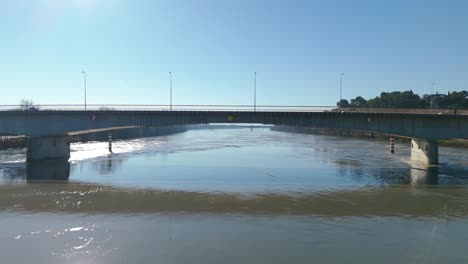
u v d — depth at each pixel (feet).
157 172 131.95
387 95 474.49
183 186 101.91
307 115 156.56
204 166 149.38
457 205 79.66
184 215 69.92
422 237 57.36
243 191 94.12
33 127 163.73
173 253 49.65
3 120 164.96
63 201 82.02
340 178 119.34
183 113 159.74
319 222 65.62
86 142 302.45
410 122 151.64
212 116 159.43
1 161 164.04
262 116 158.30
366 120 154.30
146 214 70.69
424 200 84.69
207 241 54.65
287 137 411.75
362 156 189.98
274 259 47.91
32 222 64.80
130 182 109.50
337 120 155.74
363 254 49.93
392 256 49.26
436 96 412.57
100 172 132.46
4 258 47.57
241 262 46.78
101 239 55.31
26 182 110.63
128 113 160.97
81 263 46.14
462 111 173.27
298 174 127.85
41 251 50.08
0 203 80.07
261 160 172.35
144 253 49.52
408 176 124.77
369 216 69.87
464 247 52.80
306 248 52.03
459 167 147.02
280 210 73.97
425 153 157.17
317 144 283.38
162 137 421.59
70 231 59.31
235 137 422.41
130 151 217.56
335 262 47.16
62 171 135.13
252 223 64.69
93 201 81.97
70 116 163.22
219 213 71.51
